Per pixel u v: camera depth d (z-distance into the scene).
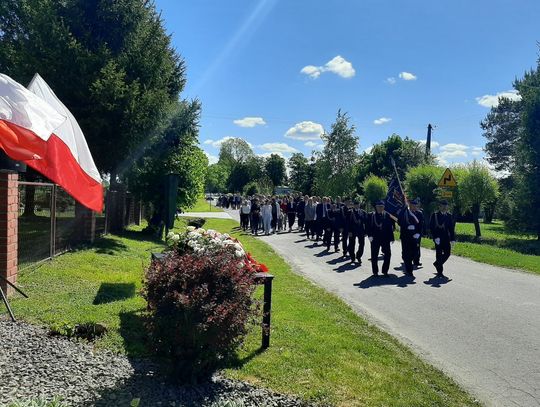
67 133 6.57
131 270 10.46
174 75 21.81
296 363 5.43
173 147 20.02
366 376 5.20
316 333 6.66
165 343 4.55
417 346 6.58
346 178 46.09
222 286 4.59
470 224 45.56
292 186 81.75
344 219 15.25
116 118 16.69
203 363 4.61
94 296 7.47
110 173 18.62
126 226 21.20
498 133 59.53
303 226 26.55
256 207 24.42
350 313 8.01
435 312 8.48
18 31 19.55
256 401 4.39
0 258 7.06
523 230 27.14
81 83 16.19
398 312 8.47
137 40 18.36
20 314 6.20
